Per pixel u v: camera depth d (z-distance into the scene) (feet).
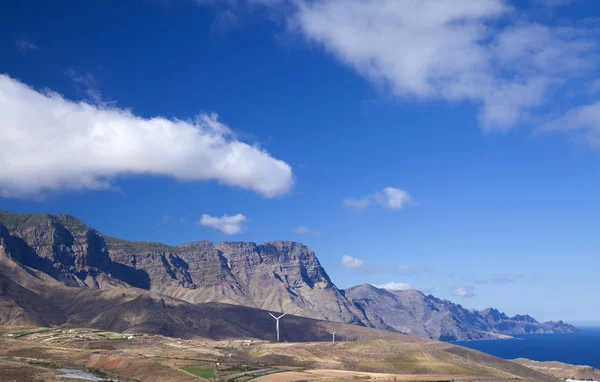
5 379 590.55
